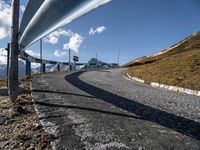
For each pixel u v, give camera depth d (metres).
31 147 5.56
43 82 20.34
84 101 11.68
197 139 6.57
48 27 6.82
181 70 32.56
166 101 13.66
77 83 21.39
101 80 27.94
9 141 6.01
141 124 7.88
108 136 6.41
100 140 6.07
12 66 10.78
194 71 30.12
